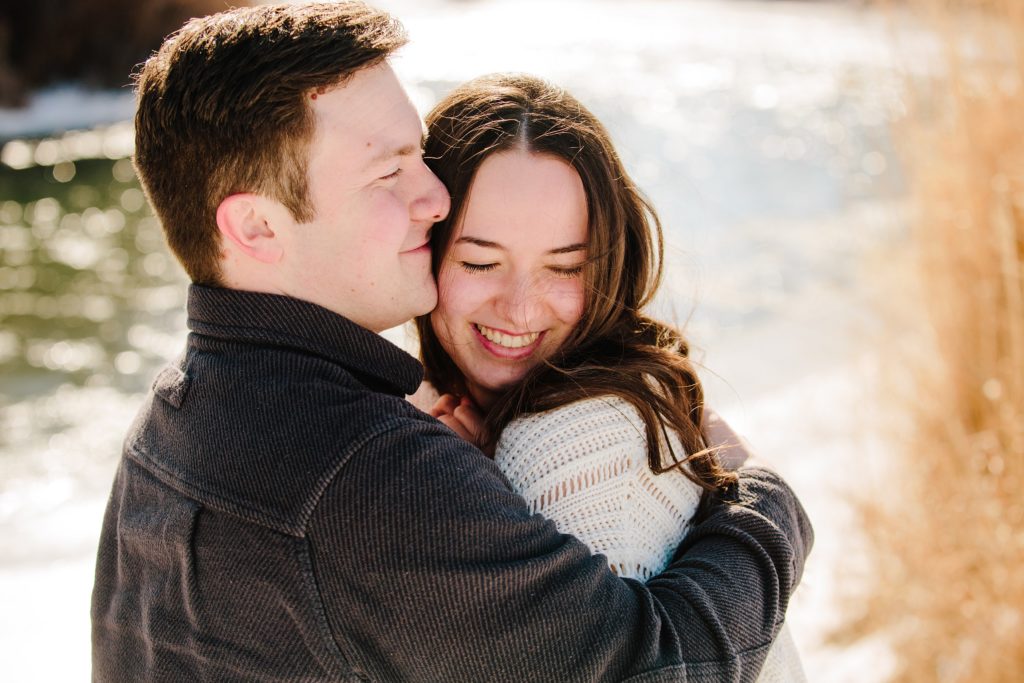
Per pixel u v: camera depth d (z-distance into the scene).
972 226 2.96
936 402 3.02
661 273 1.69
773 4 29.72
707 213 8.23
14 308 7.64
